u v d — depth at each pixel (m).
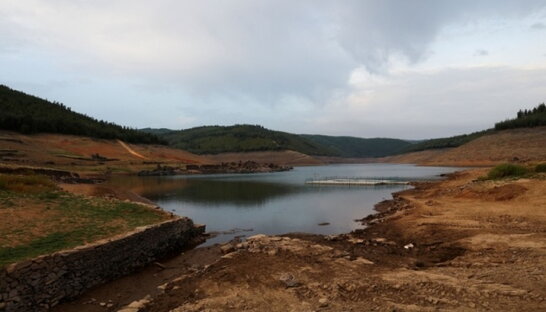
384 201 38.69
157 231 17.59
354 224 26.39
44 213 17.33
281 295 10.44
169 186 61.34
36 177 24.58
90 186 34.22
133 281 14.23
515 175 33.81
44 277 11.45
